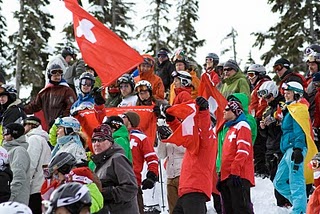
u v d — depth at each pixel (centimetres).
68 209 553
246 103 1232
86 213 565
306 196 1178
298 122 1166
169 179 1149
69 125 992
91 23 1109
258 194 1433
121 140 998
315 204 972
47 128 1420
